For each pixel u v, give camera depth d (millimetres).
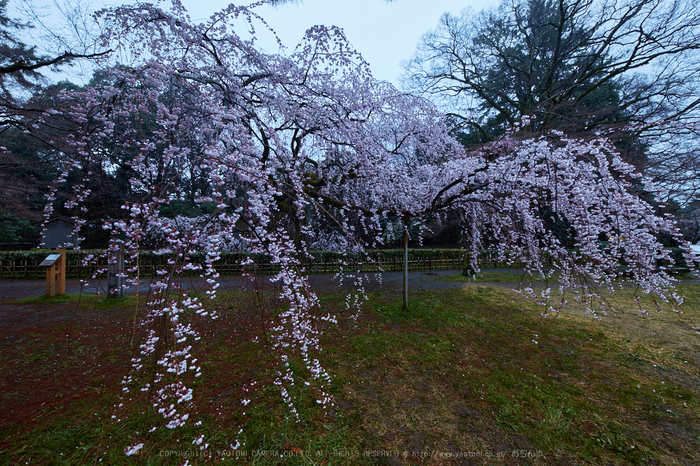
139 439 2078
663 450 2023
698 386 2834
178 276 1920
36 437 2096
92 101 2484
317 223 8648
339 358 3387
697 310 5410
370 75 4469
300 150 5129
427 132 5359
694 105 7781
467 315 5086
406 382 2898
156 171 2684
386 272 10992
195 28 3291
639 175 2705
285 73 3861
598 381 2932
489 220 5516
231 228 1938
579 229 3230
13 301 6102
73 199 2652
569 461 1938
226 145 3188
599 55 10242
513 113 12398
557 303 5949
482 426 2281
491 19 12727
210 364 3207
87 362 3303
